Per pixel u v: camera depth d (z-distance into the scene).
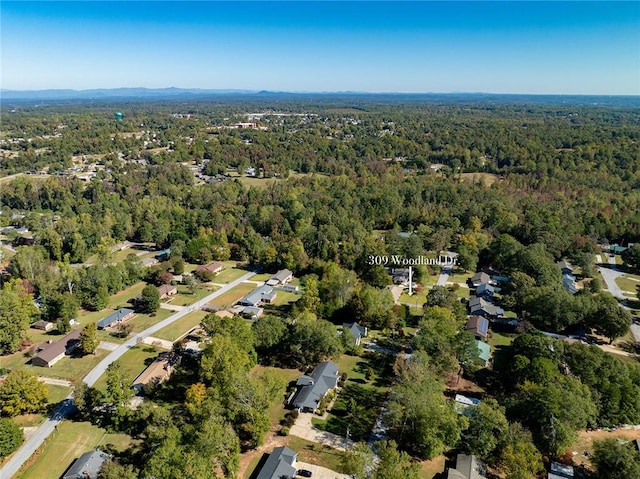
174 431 69.31
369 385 92.38
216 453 65.31
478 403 79.12
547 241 164.50
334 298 122.94
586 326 114.38
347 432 76.31
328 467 70.06
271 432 77.81
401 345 108.50
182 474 59.50
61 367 98.56
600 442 71.19
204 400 78.25
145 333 114.00
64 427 79.56
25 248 155.38
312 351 97.44
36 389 82.44
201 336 112.38
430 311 107.38
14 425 73.31
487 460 70.88
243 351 91.88
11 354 104.06
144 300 124.88
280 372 96.56
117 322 118.94
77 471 66.88
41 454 73.31
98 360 101.50
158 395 88.31
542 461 70.25
